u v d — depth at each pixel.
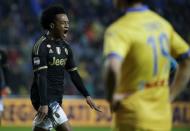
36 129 17.19
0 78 28.53
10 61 46.16
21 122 40.38
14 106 40.34
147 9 10.41
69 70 17.67
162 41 10.23
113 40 9.80
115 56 9.58
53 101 16.97
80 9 58.88
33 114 40.66
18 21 54.22
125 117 10.11
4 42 51.28
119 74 9.58
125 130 10.12
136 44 9.94
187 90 44.78
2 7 55.41
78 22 56.88
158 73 10.18
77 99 41.44
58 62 16.98
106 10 59.09
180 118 42.69
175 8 59.72
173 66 12.35
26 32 53.25
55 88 17.02
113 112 10.14
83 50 49.31
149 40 10.04
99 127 40.78
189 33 57.84
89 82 47.84
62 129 17.11
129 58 9.99
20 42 51.75
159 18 10.43
